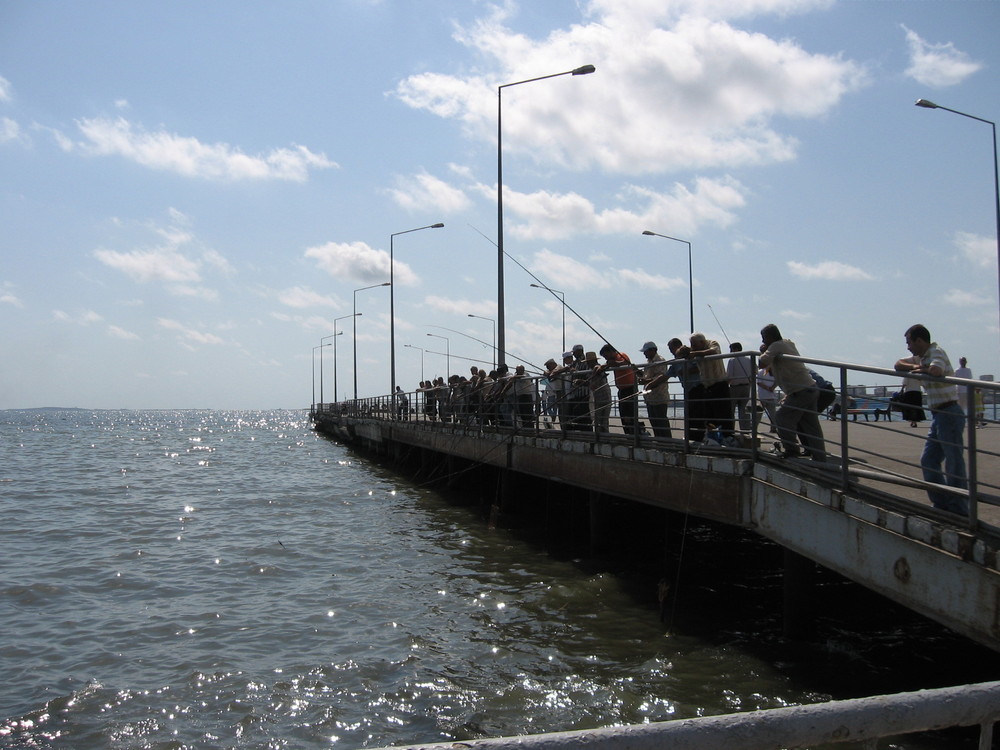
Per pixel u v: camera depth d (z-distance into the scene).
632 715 7.16
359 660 8.93
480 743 1.79
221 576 13.38
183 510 21.72
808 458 8.88
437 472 27.55
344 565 14.16
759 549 14.33
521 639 9.55
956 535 5.92
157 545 16.28
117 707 7.70
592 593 11.54
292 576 13.34
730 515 9.27
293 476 32.00
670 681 7.93
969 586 5.75
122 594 12.20
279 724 7.27
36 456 47.19
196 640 9.83
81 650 9.47
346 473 33.25
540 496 20.28
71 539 17.08
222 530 18.17
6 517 20.42
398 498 23.89
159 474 33.62
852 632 9.34
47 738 7.04
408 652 9.16
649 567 13.12
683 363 10.61
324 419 74.62
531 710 7.38
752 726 1.87
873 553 6.84
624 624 10.02
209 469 36.31
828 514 7.49
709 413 11.26
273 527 18.59
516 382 17.28
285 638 9.87
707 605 10.79
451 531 17.72
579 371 14.43
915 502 6.78
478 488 24.77
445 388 25.00
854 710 1.96
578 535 16.66
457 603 11.34
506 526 18.14
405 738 6.91
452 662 8.79
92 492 26.33
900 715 1.99
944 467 7.26
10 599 11.91
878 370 6.92
